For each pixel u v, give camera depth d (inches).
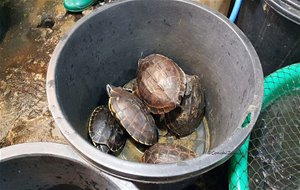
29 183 19.0
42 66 27.1
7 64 27.4
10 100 25.4
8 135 23.8
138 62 24.6
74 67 20.2
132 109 22.0
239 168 18.5
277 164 20.9
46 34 29.0
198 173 15.4
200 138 24.3
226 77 21.7
